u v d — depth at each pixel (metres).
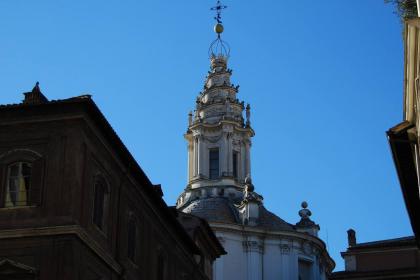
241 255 71.38
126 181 34.62
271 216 76.31
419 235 35.50
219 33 90.94
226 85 86.25
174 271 41.81
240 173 81.50
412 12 24.23
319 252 75.44
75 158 29.67
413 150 29.08
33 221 28.89
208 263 53.12
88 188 30.34
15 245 28.56
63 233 28.34
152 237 38.16
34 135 30.42
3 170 30.16
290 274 71.50
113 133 32.09
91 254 29.88
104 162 32.31
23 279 27.98
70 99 29.95
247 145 82.94
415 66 24.31
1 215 29.25
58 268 27.89
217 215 72.94
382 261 48.91
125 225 34.12
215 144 82.19
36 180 29.64
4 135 30.66
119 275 32.62
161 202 38.62
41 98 33.31
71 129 30.16
